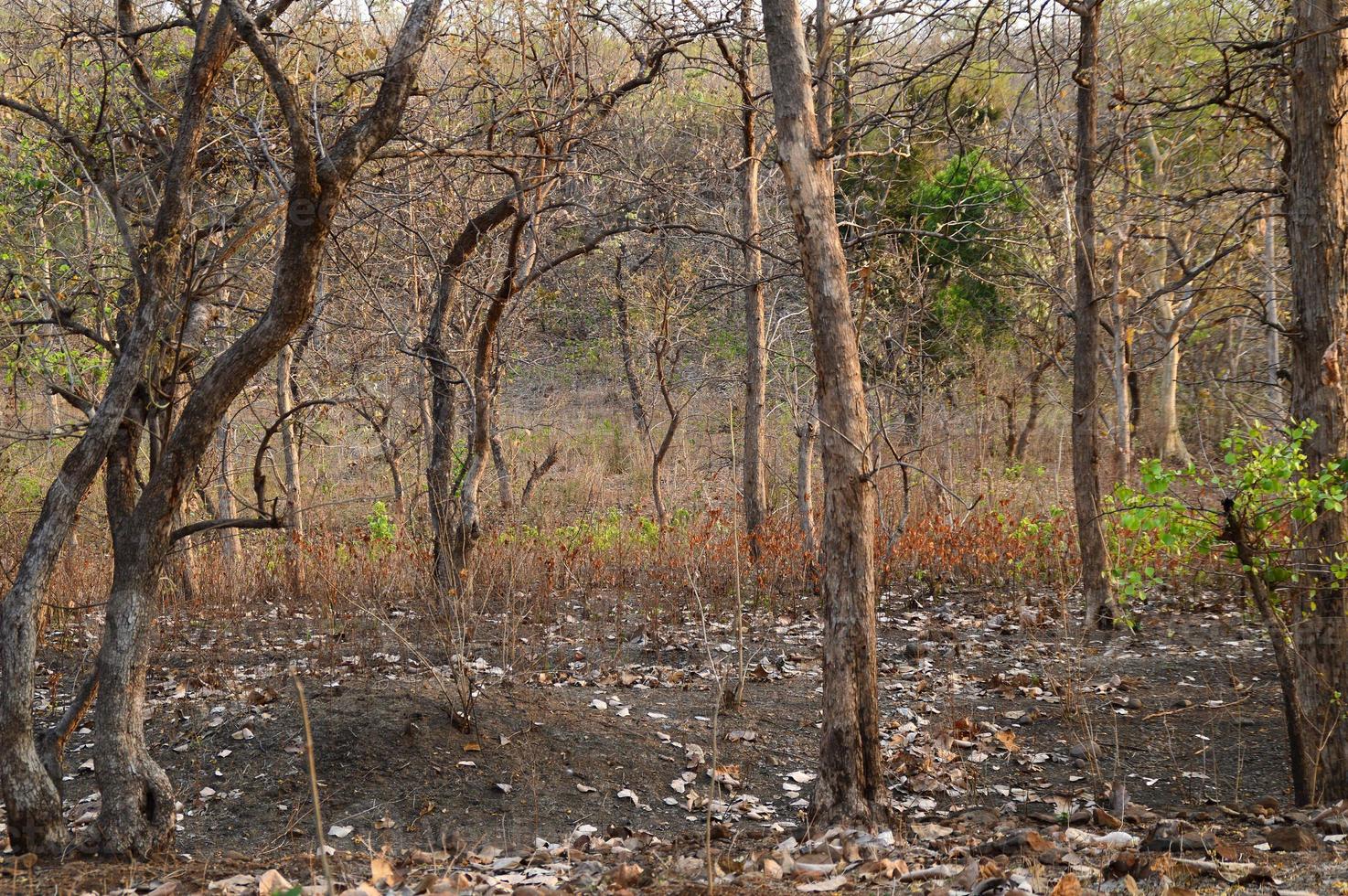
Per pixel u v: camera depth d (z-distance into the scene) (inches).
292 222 187.3
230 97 281.3
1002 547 466.9
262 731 268.8
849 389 209.8
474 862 202.8
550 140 371.2
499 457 625.6
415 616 393.4
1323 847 172.6
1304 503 211.9
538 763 259.8
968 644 371.2
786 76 209.9
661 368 542.0
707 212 482.3
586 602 421.1
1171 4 458.0
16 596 184.9
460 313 450.0
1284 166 260.1
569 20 330.3
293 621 403.2
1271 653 344.2
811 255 210.1
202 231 251.1
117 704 186.2
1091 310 374.9
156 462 225.8
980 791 248.8
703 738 282.7
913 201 577.6
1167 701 305.4
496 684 313.6
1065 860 173.2
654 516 605.6
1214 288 340.2
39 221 308.2
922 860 180.1
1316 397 224.2
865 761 209.6
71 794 254.5
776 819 239.5
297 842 222.4
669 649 367.6
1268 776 252.5
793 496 561.0
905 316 574.2
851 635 209.2
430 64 340.5
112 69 257.3
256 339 190.1
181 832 227.6
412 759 255.1
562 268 641.0
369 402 495.8
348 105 285.3
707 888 159.3
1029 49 427.5
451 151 281.9
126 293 254.4
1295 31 230.1
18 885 163.8
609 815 241.8
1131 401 650.8
